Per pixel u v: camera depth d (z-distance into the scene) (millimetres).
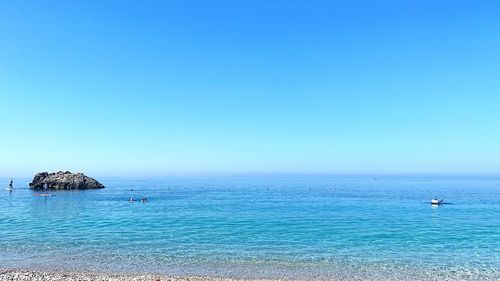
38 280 20406
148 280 21109
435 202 77938
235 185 193875
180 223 47625
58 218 52000
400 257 28922
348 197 101062
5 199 85312
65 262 26328
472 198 99312
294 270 24844
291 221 50094
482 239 37219
